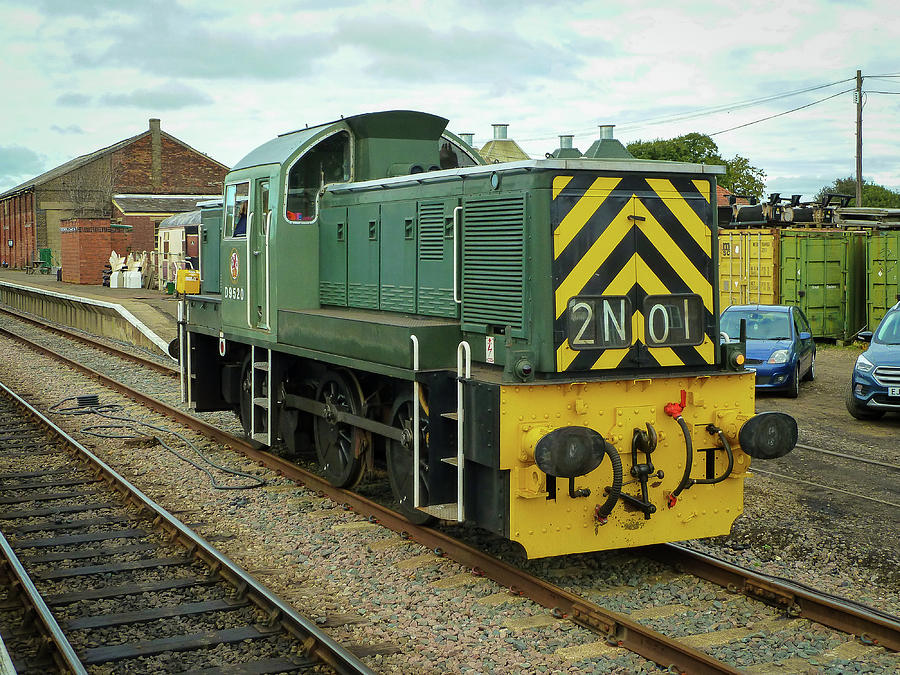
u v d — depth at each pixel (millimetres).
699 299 6461
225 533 7480
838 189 71562
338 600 5957
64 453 10352
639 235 6273
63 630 5461
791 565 6582
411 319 7520
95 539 7230
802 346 15531
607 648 5164
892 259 20719
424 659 5055
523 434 5832
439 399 6508
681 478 6324
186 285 11453
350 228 8570
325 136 8664
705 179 6512
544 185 6035
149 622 5613
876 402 12336
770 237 21734
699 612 5668
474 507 6293
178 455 10250
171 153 59562
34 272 61469
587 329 6137
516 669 4938
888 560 6570
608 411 6082
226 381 11023
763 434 6172
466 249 6812
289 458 10055
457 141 8891
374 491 8734
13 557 6520
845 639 5254
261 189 9273
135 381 15922
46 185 63000
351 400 8047
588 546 6082
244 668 4957
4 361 18953
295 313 8539
